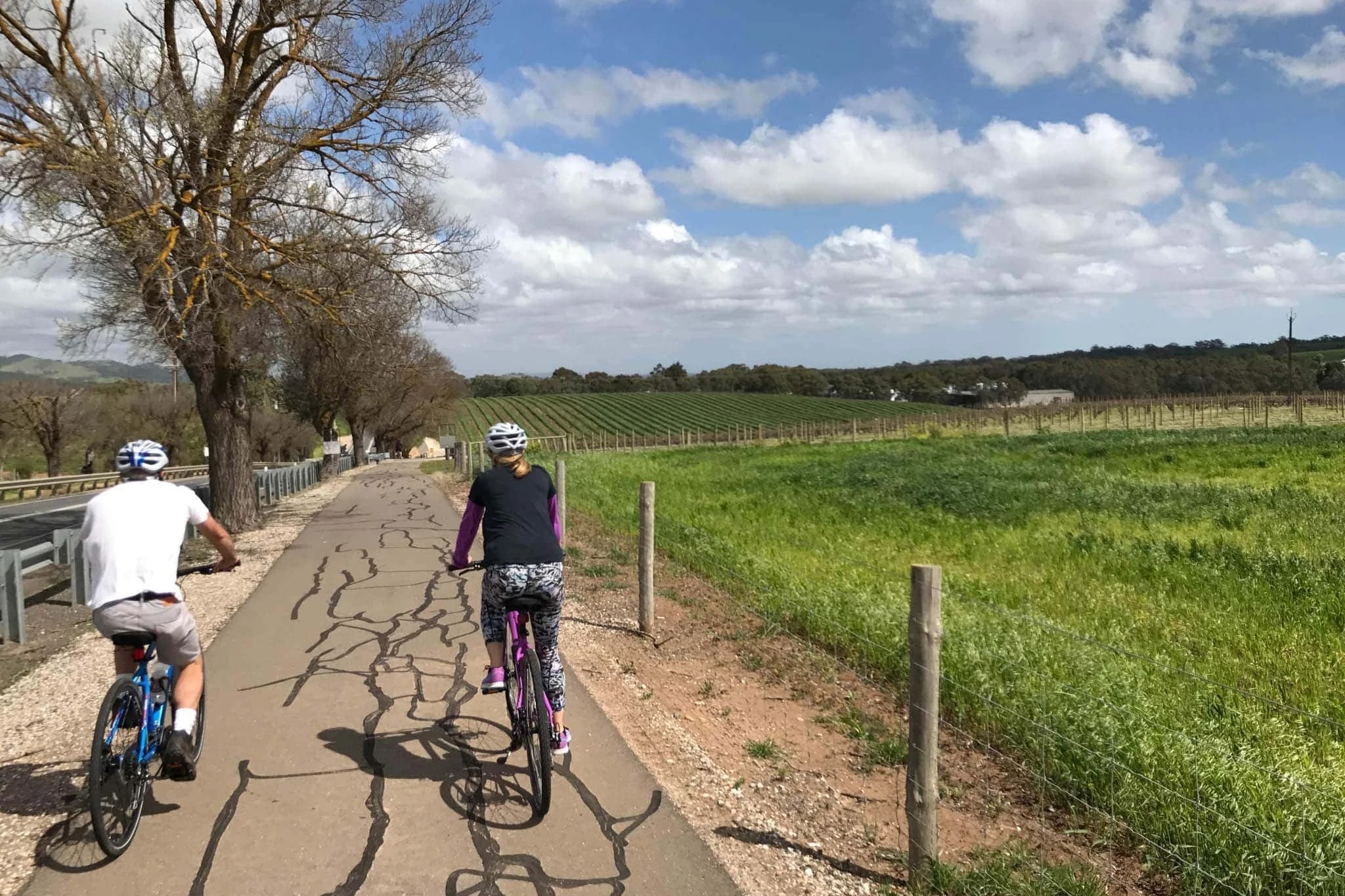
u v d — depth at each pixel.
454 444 39.31
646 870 3.63
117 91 12.02
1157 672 5.79
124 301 13.31
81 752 4.87
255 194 13.55
